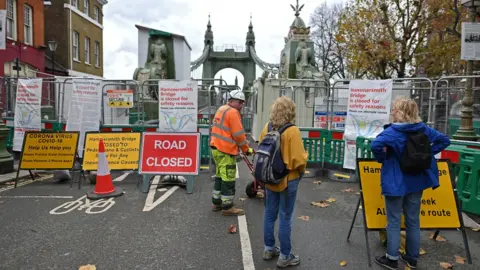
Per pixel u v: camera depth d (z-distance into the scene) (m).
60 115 9.87
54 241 4.40
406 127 3.50
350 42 21.33
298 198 6.48
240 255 4.08
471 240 4.53
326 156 8.51
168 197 6.43
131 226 4.94
